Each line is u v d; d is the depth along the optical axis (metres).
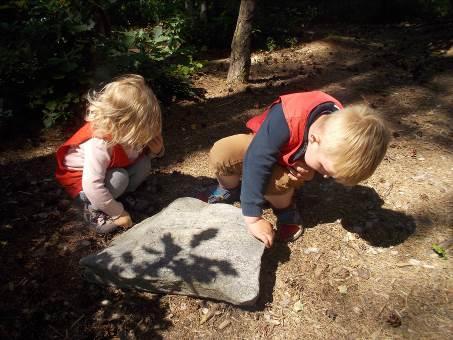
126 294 2.40
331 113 2.08
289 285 2.45
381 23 8.70
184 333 2.22
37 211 3.00
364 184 3.21
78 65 4.21
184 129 4.02
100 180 2.48
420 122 4.07
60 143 3.81
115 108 2.32
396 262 2.58
